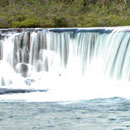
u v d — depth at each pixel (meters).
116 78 37.00
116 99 29.48
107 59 38.19
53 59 41.59
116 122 22.95
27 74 41.25
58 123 22.78
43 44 41.97
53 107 27.03
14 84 39.22
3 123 22.89
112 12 61.84
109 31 38.72
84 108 26.59
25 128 21.83
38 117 24.22
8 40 42.56
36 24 52.84
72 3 68.38
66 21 53.81
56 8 62.44
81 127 21.94
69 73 40.53
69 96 31.05
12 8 61.91
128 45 36.34
